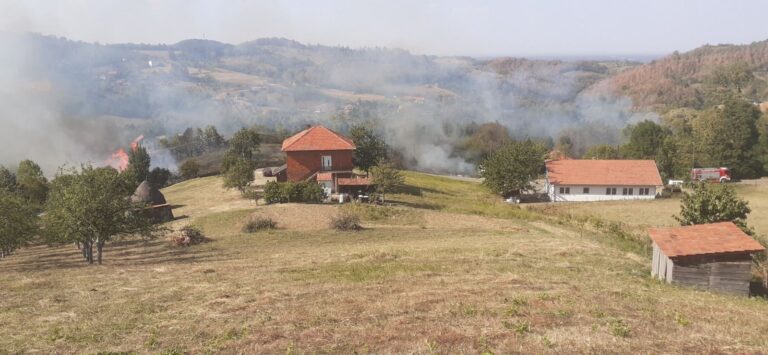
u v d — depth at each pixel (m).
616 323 16.81
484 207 61.72
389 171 61.41
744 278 24.16
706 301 21.44
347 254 32.34
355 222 46.41
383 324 16.78
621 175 75.06
